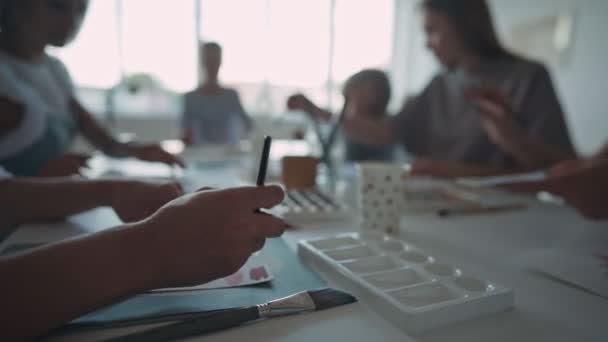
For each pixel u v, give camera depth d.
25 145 0.84
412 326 0.28
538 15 2.90
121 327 0.27
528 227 0.60
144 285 0.25
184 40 3.26
